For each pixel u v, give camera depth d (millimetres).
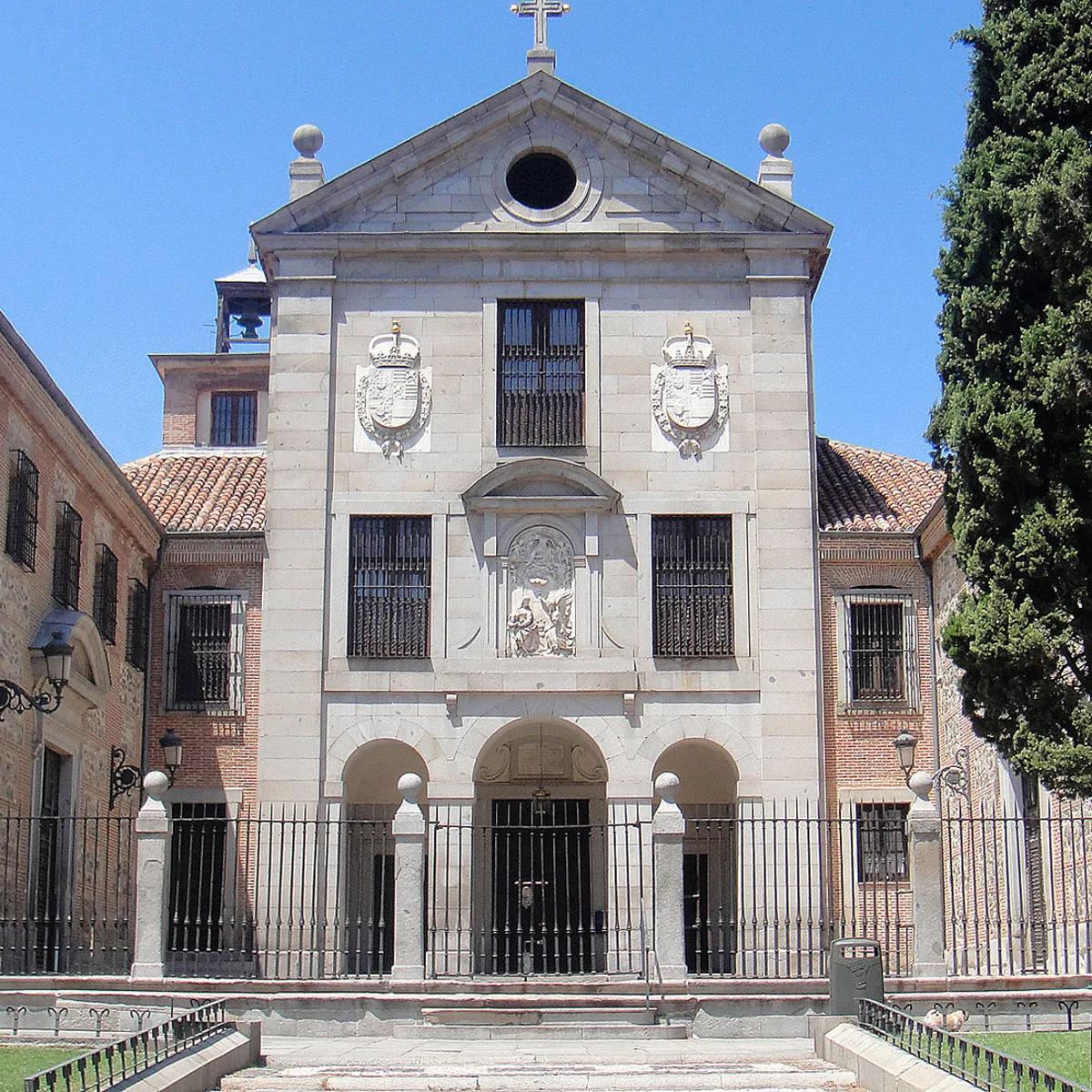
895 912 31906
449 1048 20672
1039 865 27406
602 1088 16688
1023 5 23172
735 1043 21562
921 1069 15188
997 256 22891
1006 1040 18484
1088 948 23500
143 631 32844
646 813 31000
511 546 31984
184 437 46688
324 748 31234
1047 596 22266
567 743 33625
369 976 24984
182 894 31750
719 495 32219
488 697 31375
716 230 33094
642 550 32000
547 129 33500
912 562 33438
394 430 32438
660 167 33312
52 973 26047
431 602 31719
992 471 22406
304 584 31828
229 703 32781
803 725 31297
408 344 32750
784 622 31688
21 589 26031
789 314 32938
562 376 32719
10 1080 15594
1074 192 21719
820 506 34312
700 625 31781
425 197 33312
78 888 28547
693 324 32938
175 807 32438
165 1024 16250
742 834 29953
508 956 26562
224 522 33750
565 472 31844
